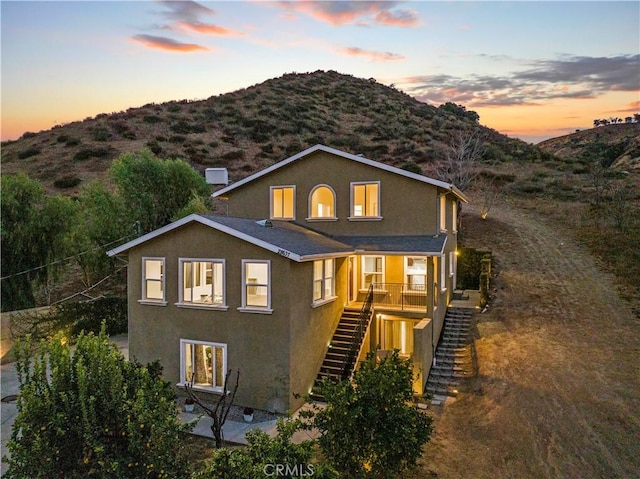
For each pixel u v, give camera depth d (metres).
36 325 21.39
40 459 8.32
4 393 16.38
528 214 38.84
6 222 24.80
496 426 13.28
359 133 67.69
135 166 31.06
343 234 21.09
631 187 41.75
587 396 14.38
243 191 23.19
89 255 27.69
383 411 9.92
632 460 11.42
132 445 8.52
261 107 75.44
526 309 21.70
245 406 14.96
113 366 9.08
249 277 15.33
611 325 19.44
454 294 25.28
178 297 16.06
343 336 17.62
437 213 19.58
